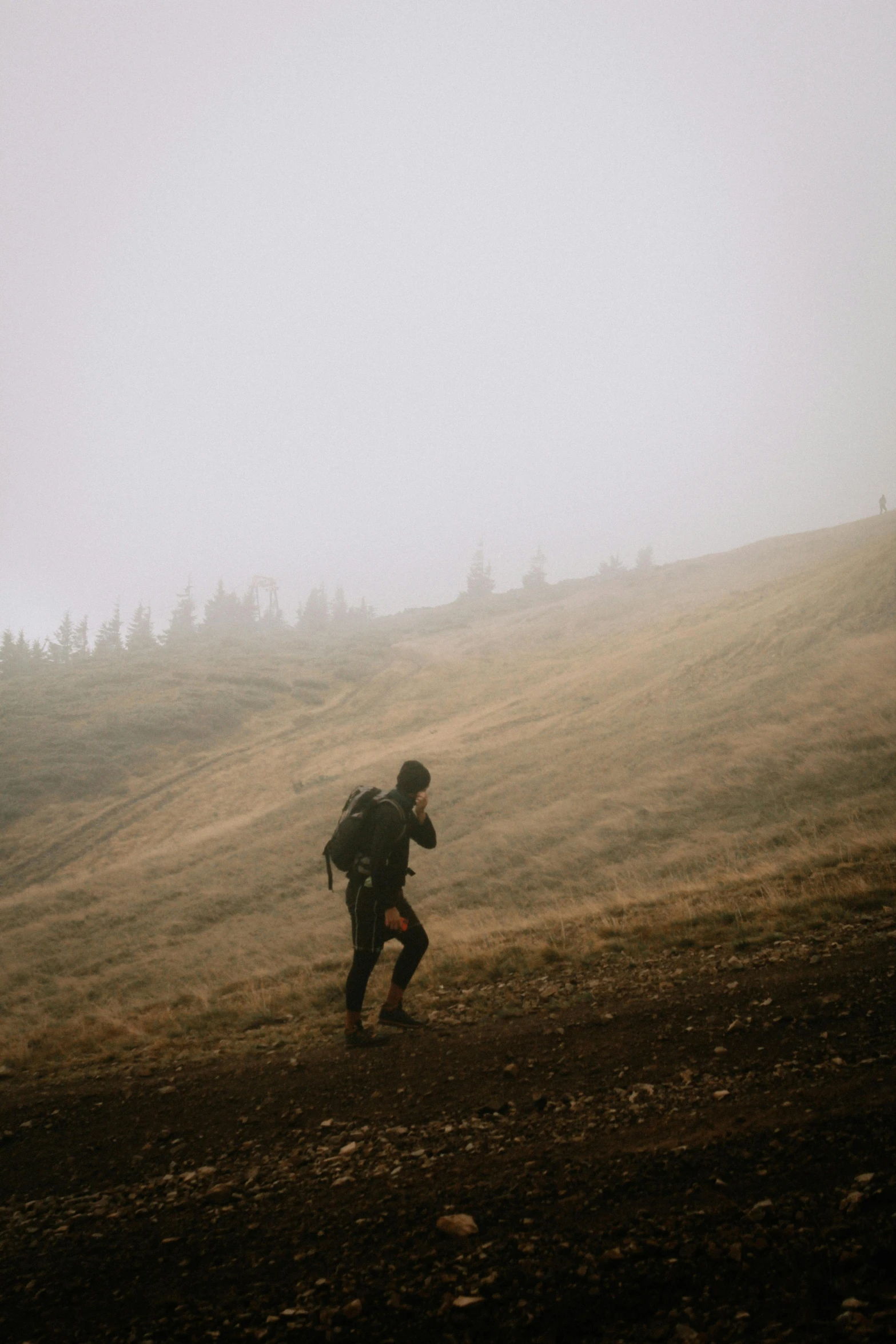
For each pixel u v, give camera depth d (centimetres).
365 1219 229
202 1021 632
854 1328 137
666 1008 412
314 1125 335
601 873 1370
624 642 5581
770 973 440
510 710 4288
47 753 4703
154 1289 206
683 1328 151
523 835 1812
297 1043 488
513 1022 441
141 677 6725
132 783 4366
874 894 622
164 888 2217
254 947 1445
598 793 2012
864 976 394
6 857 3434
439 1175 254
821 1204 186
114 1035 645
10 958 1816
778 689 2433
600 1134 265
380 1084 373
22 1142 370
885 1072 265
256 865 2230
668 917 730
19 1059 590
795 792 1460
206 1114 373
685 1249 179
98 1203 281
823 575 4747
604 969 552
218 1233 237
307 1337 171
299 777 3978
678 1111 273
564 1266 183
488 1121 300
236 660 7500
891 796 1226
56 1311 200
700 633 4503
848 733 1675
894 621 2759
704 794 1656
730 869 1050
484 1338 161
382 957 886
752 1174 210
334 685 6425
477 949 738
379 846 424
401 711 5153
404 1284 188
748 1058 315
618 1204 209
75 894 2330
